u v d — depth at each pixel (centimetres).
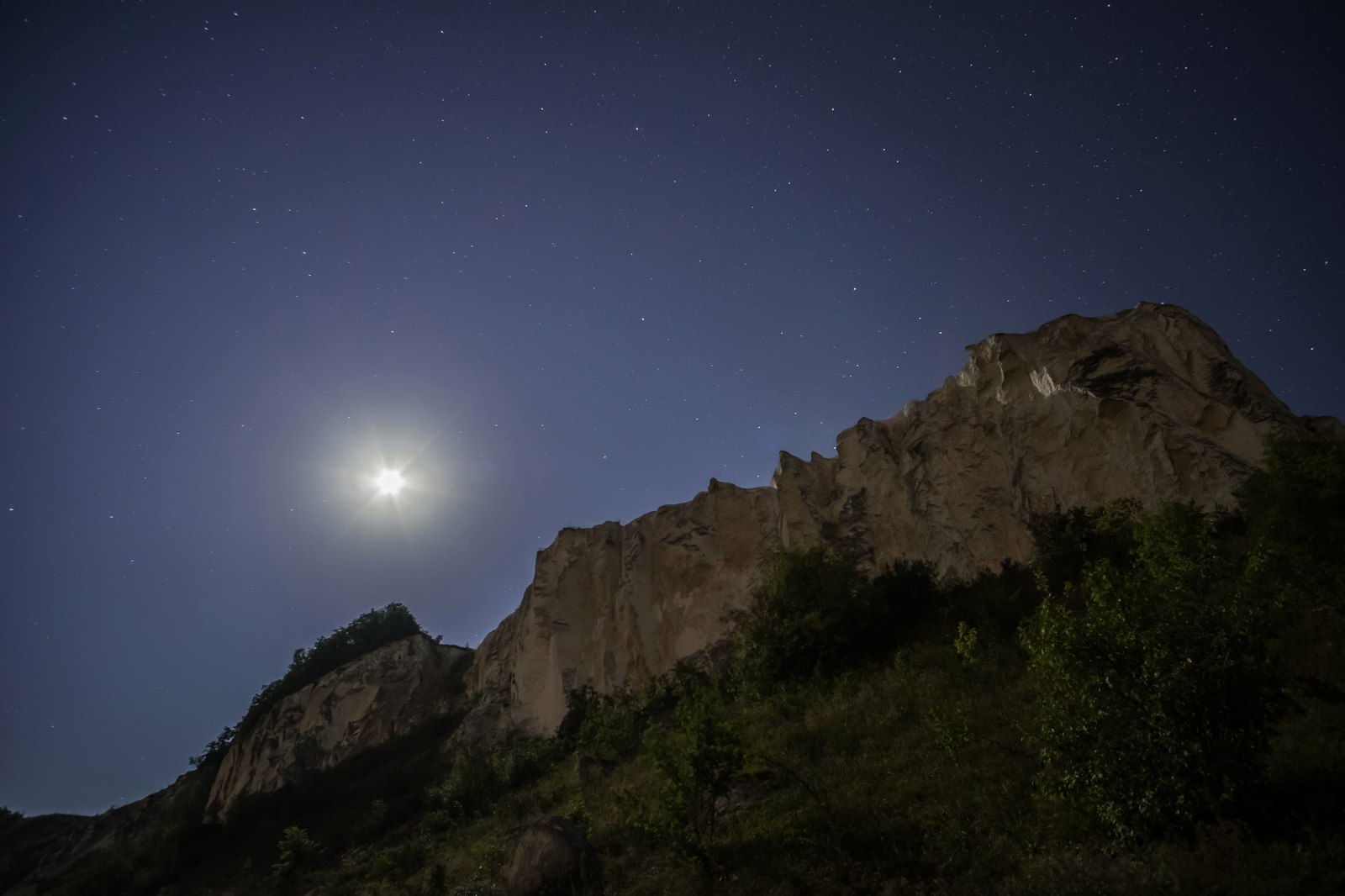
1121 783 699
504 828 1728
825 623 1803
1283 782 688
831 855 882
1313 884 568
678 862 1002
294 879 2359
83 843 4428
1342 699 836
